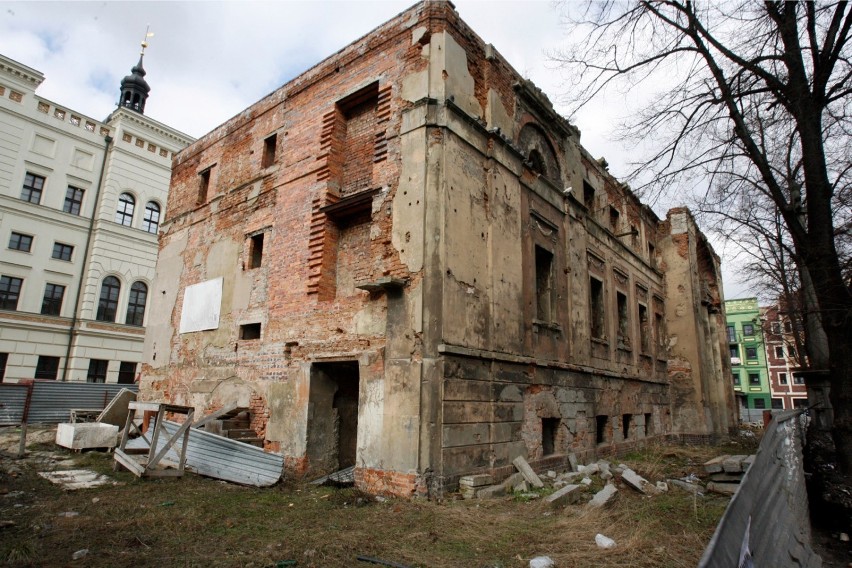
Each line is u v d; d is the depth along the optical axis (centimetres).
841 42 761
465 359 930
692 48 841
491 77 1148
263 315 1220
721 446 1934
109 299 3042
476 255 1009
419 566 532
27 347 2706
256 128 1434
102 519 668
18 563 504
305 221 1182
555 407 1207
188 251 1555
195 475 991
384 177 1020
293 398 1088
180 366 1441
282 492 877
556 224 1361
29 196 2830
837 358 841
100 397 2088
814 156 811
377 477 884
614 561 550
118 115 3206
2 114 2748
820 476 863
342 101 1193
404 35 1082
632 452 1593
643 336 1944
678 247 2223
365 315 988
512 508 787
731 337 5441
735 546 229
